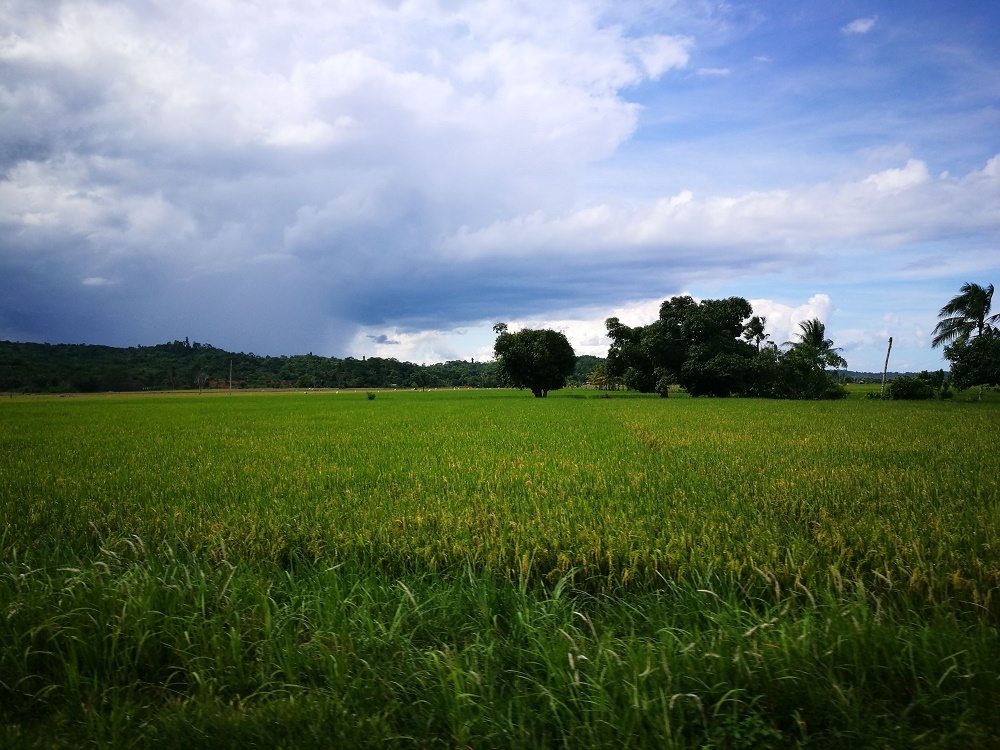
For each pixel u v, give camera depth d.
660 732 3.06
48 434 20.20
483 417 27.44
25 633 4.00
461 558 5.64
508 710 3.29
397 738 3.10
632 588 5.17
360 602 4.64
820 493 8.12
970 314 46.34
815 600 4.50
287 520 7.00
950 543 5.55
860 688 3.35
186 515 7.37
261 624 4.23
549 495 8.09
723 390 53.84
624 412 29.78
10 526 6.95
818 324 59.41
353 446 15.48
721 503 7.57
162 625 4.16
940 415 25.28
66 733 3.31
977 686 3.37
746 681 3.39
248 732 3.20
